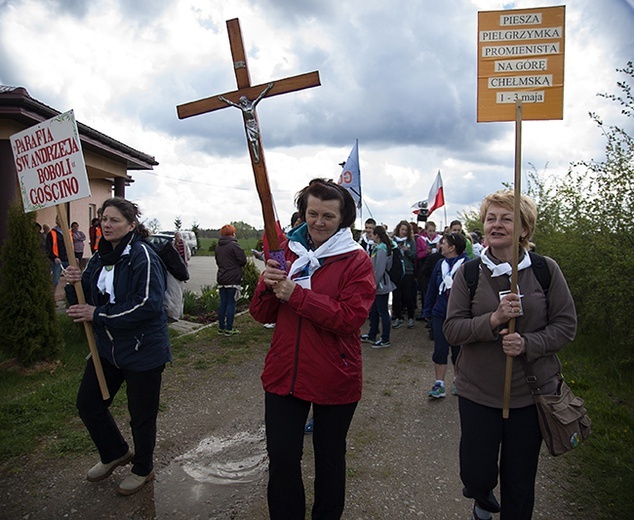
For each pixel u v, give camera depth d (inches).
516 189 86.4
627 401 185.3
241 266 298.7
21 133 123.4
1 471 130.1
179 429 161.8
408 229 351.6
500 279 90.5
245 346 272.8
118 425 160.4
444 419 175.5
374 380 220.7
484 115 100.4
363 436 159.8
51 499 117.8
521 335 85.0
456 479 133.4
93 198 636.7
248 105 87.4
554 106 98.3
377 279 277.7
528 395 86.3
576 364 231.0
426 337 312.8
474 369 90.4
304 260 92.4
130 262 114.0
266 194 87.0
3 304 208.1
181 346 269.7
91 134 429.1
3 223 353.7
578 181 255.9
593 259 230.7
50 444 144.9
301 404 91.5
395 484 129.8
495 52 99.9
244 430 162.7
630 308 206.5
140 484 121.3
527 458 86.1
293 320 91.0
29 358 210.7
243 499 120.5
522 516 85.3
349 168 362.0
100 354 118.9
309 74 85.8
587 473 133.7
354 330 88.4
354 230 441.1
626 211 213.9
